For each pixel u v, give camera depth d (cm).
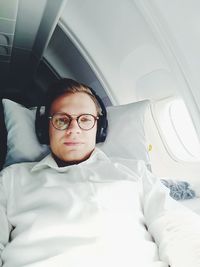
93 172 101
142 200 102
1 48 241
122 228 84
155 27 138
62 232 81
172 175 197
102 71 210
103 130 130
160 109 189
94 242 79
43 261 75
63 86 108
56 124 103
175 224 84
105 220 83
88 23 185
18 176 100
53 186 94
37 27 200
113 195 92
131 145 139
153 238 90
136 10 146
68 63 256
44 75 308
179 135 193
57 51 254
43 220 83
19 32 211
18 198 93
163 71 166
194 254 72
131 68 187
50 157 108
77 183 94
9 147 130
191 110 153
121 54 185
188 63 139
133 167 110
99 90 232
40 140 126
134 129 143
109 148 136
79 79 258
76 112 104
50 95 111
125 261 76
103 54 198
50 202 89
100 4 163
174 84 167
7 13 173
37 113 123
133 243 82
